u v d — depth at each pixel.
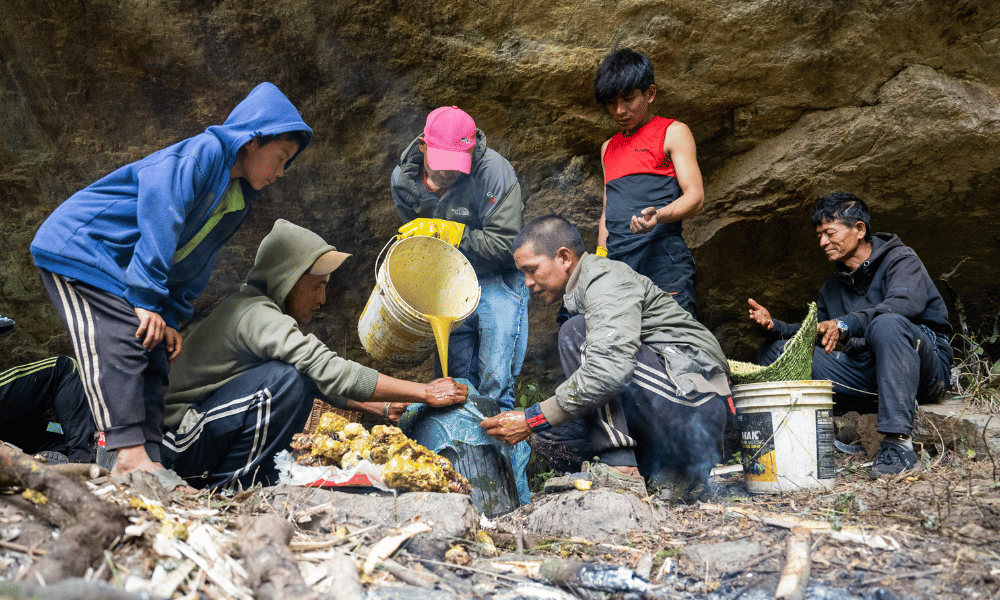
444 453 2.76
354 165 4.34
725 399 2.95
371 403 3.15
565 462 3.05
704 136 4.41
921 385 3.45
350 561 1.87
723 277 4.72
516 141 4.35
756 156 4.36
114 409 2.40
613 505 2.42
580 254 3.10
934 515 2.24
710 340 3.00
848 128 4.11
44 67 3.89
